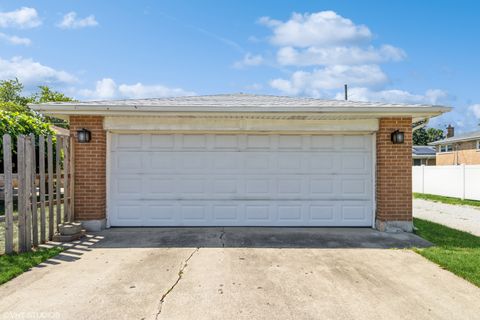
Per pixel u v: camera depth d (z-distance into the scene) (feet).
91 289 13.88
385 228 25.34
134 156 26.37
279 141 26.86
